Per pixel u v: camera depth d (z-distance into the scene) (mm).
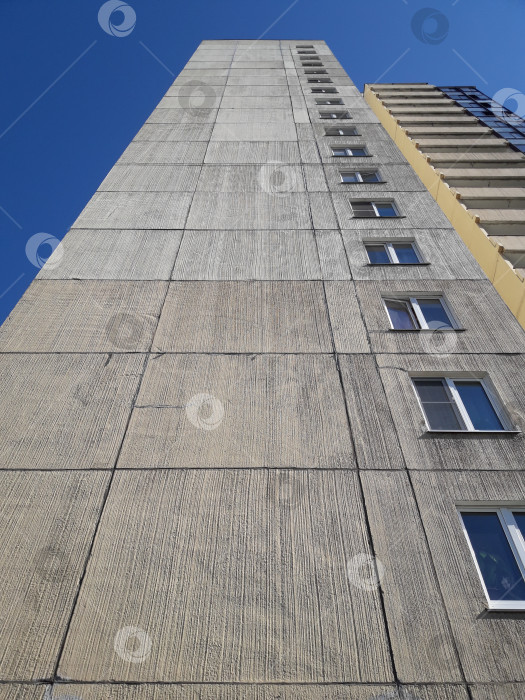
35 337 9461
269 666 5488
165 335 9609
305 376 8766
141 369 8875
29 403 8211
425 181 17000
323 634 5727
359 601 6000
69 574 6191
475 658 5555
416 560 6379
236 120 20438
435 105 25625
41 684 5312
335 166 16625
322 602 5992
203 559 6371
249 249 12164
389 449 7625
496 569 6520
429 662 5516
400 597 6035
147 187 14898
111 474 7262
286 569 6285
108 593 6035
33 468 7305
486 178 16484
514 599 6180
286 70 28297
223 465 7395
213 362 9031
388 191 15000
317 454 7539
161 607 5926
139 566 6289
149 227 12938
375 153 17688
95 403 8250
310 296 10656
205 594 6051
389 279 11219
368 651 5598
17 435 7723
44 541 6508
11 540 6504
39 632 5695
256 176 15672
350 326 9859
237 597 6027
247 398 8359
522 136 20812
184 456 7500
